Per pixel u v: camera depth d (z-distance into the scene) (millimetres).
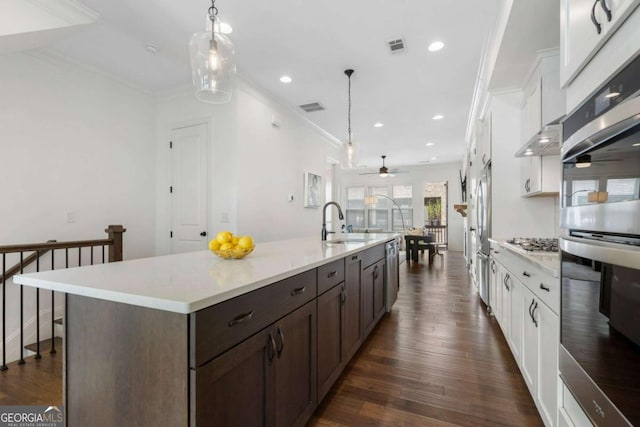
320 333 1702
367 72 3539
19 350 2840
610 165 904
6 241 2789
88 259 3389
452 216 9727
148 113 4129
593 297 1021
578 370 1113
